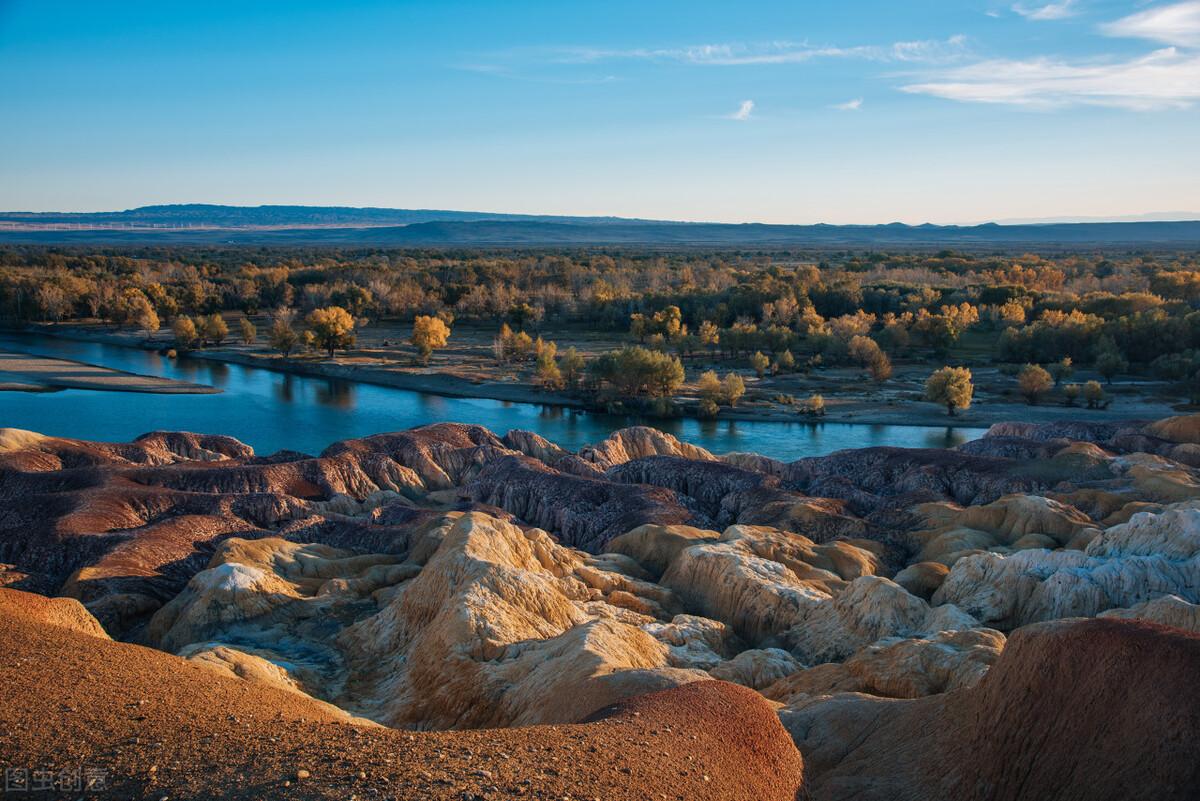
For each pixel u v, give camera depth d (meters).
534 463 87.50
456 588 44.12
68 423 112.69
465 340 191.12
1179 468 75.06
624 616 48.59
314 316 171.75
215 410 124.69
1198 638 23.64
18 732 19.58
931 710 28.97
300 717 23.53
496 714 34.28
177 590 55.72
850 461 88.12
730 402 130.25
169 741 19.80
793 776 23.94
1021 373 133.75
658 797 19.45
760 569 54.00
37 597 37.03
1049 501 64.44
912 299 197.25
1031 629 26.55
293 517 70.75
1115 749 22.78
